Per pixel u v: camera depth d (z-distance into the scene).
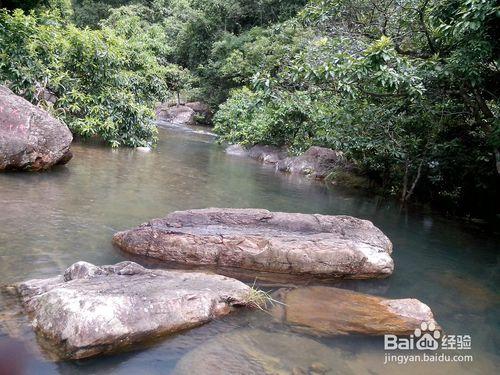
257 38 20.47
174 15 27.61
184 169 9.36
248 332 3.08
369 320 3.40
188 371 2.57
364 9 8.40
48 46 9.91
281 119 12.98
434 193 9.47
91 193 6.22
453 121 8.53
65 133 7.38
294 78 7.02
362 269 4.40
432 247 5.97
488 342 3.37
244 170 10.65
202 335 2.98
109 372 2.51
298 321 3.30
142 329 2.77
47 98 10.37
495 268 5.32
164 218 4.69
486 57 6.43
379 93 8.03
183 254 4.28
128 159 9.47
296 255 4.27
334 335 3.15
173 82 22.94
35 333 2.71
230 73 20.80
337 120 9.76
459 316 3.81
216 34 24.14
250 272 4.27
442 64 7.29
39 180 6.56
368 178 10.73
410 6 7.63
